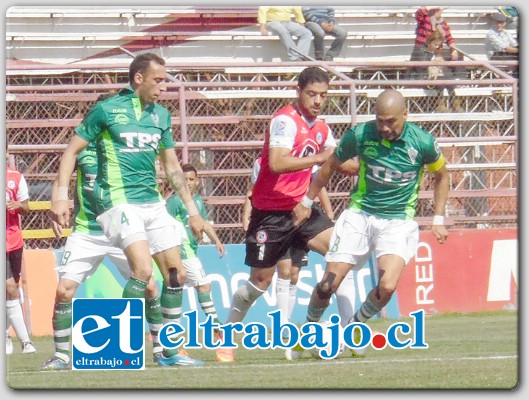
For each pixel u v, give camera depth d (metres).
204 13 29.11
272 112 26.64
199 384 13.18
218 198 23.95
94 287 20.69
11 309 17.56
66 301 14.77
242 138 25.70
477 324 20.36
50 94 25.06
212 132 25.75
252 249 15.46
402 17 30.69
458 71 27.97
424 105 27.77
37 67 24.52
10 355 17.31
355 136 14.38
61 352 14.88
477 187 26.34
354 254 14.98
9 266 17.59
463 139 24.86
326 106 26.48
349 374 13.75
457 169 25.22
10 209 17.47
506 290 22.84
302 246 16.25
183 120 23.78
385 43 30.38
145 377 13.84
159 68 13.77
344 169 15.41
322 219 16.08
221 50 29.16
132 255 13.88
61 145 23.89
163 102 25.95
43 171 24.86
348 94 25.88
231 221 24.39
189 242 17.83
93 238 14.71
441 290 22.53
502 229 22.97
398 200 14.72
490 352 15.93
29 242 23.30
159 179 24.09
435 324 20.52
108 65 24.73
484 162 26.78
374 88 27.78
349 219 14.98
